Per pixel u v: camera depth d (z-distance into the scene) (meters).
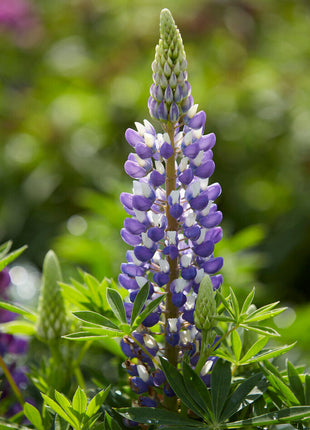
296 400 1.09
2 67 3.31
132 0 3.22
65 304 1.25
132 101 2.91
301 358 1.40
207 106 2.85
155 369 1.12
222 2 3.14
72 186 2.81
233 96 2.92
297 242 2.50
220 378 1.10
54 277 1.23
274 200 2.73
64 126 2.90
